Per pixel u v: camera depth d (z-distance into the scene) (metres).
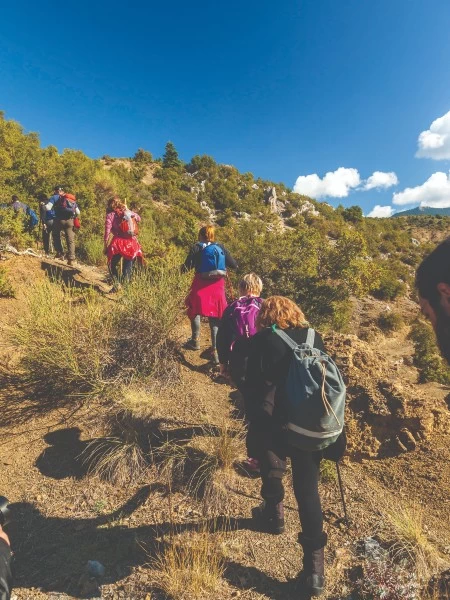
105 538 2.45
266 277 10.92
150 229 13.46
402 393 3.59
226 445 3.04
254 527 2.55
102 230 11.41
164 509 2.68
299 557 2.36
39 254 8.16
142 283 4.90
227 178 85.69
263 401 2.14
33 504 2.70
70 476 2.95
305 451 2.10
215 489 2.77
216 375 4.43
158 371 4.21
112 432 3.39
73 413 3.64
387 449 3.35
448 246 1.04
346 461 3.28
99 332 4.20
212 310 4.49
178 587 2.08
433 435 3.36
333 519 2.65
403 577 2.12
